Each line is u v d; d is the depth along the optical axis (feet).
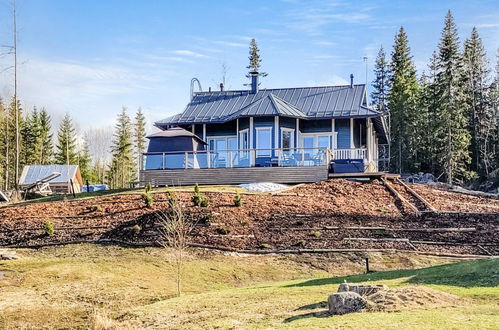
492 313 31.04
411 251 61.36
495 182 157.69
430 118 180.55
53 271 55.98
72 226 73.72
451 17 182.39
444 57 170.19
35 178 147.64
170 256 60.70
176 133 105.19
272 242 64.54
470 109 198.80
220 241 64.39
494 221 70.44
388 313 32.81
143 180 103.30
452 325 28.60
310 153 98.02
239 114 110.42
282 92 127.44
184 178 101.35
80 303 46.96
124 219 74.59
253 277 55.72
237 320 36.22
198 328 35.65
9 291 50.31
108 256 61.57
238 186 92.79
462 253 60.90
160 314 40.70
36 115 243.40
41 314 44.27
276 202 77.92
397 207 78.28
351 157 103.40
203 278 54.85
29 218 78.54
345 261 59.47
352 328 29.66
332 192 84.79
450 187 122.62
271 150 104.22
